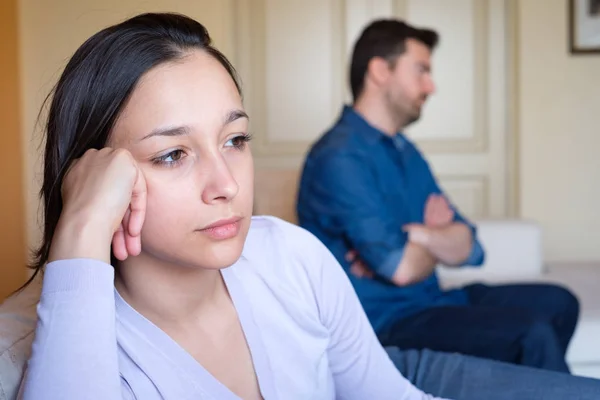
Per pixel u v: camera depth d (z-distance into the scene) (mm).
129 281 794
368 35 1988
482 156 3924
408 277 1839
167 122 715
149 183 725
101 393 649
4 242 3344
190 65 734
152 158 724
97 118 739
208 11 3129
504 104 3914
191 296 802
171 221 729
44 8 3197
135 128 724
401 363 1177
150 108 719
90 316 667
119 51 732
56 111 768
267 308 876
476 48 3900
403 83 1967
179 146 725
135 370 765
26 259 3346
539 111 3803
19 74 3252
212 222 730
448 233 1937
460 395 1065
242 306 851
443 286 2467
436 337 1725
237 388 837
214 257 737
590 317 2172
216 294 842
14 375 742
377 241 1833
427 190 2117
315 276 937
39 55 3240
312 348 900
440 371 1130
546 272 2762
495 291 2090
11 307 877
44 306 672
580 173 3830
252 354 850
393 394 1007
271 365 857
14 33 3225
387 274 1835
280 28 3865
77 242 687
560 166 3824
